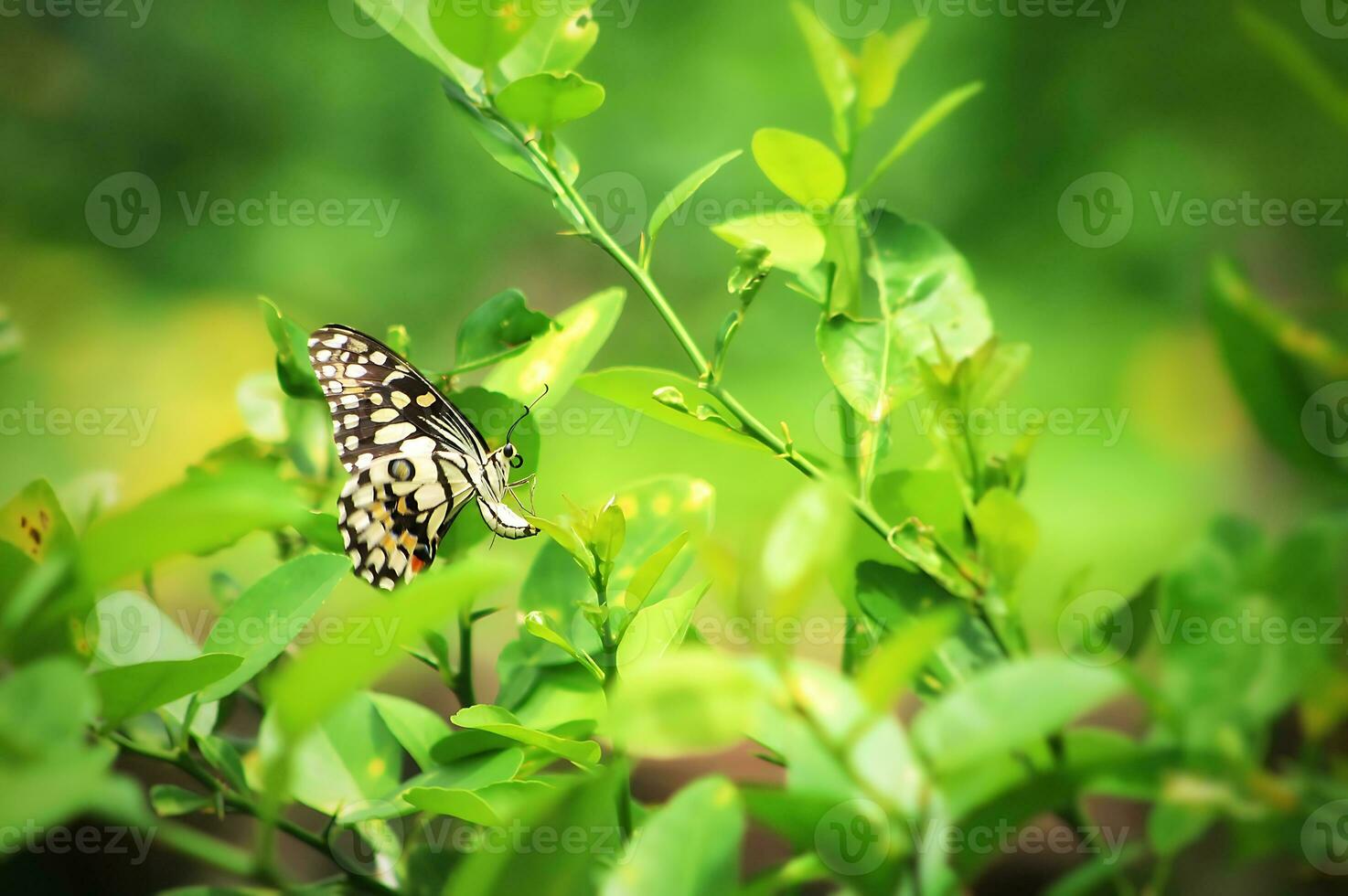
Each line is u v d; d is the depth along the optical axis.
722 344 1.18
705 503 1.20
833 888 1.21
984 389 1.16
